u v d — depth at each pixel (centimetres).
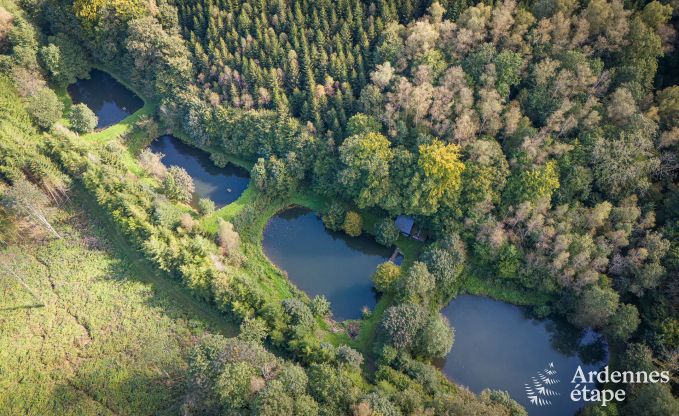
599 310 9462
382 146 10788
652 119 10344
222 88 12400
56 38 13688
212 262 10325
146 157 12231
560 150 10319
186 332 10031
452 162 10238
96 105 13950
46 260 11006
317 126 11712
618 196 10300
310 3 12075
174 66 12431
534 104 10994
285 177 11794
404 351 9500
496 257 10500
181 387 9225
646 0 11281
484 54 11050
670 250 9612
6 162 11406
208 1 12406
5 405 9094
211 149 13088
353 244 11575
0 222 11044
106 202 11231
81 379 9400
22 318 10188
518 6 11638
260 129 11925
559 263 9850
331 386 8350
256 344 8925
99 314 10262
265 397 8000
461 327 10381
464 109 10781
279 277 10938
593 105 10575
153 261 10531
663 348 9062
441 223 10850
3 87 12356
